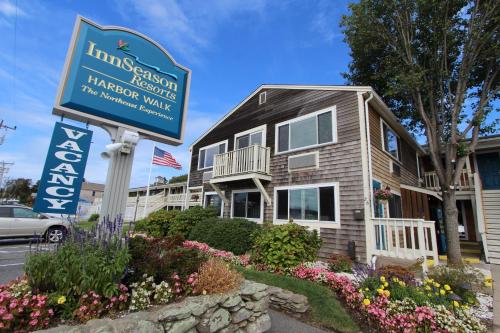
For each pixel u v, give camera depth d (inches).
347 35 467.2
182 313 105.0
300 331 150.2
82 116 139.6
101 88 147.8
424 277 222.1
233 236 335.0
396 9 386.3
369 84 567.5
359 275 189.9
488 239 355.9
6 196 1743.4
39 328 89.0
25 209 416.8
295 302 174.4
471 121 344.5
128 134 147.7
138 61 165.9
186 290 124.5
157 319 98.3
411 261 255.9
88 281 100.1
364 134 323.3
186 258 140.3
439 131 366.9
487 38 331.0
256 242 273.9
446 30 356.2
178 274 129.6
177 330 102.3
